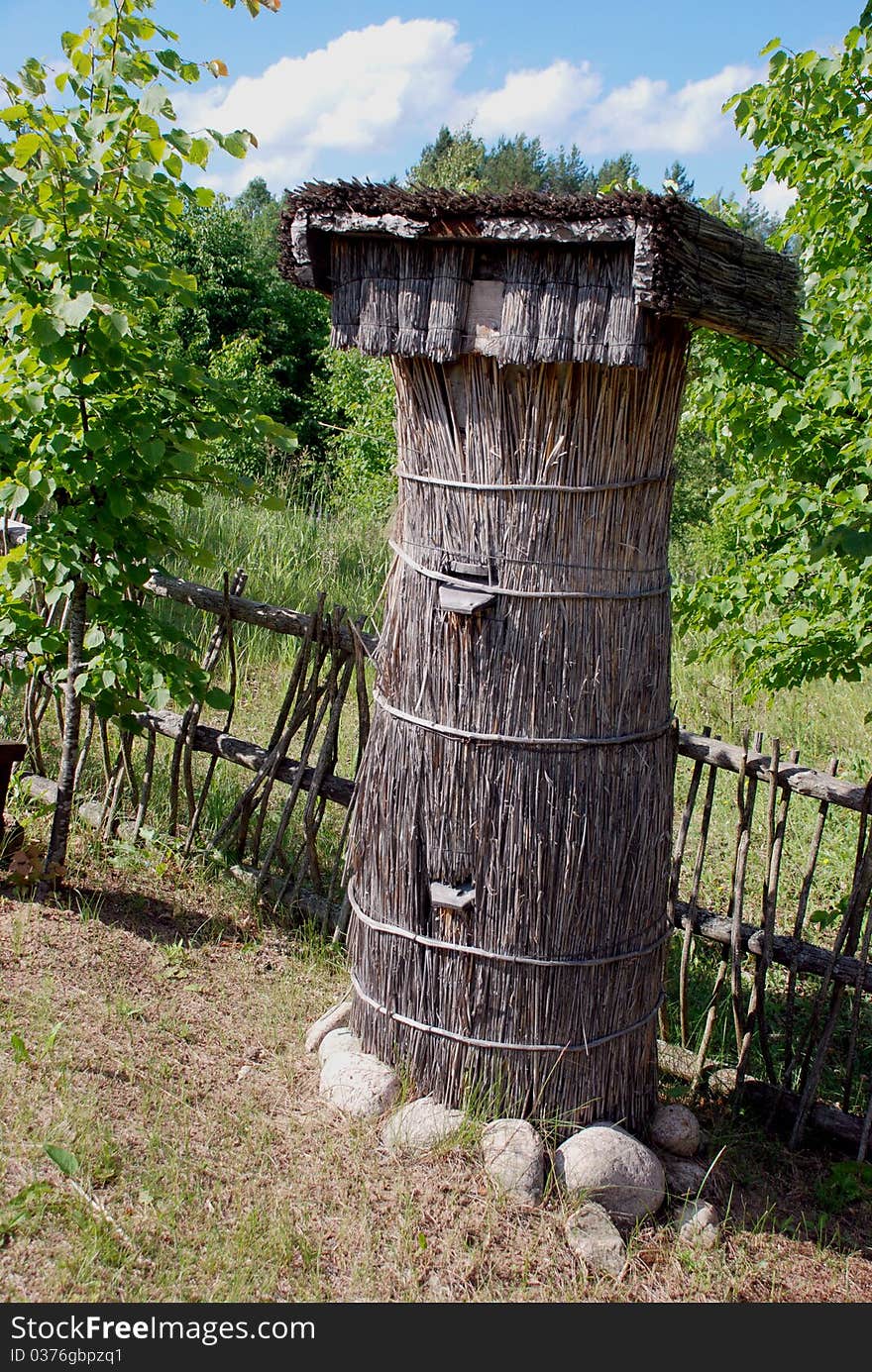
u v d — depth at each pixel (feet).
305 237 9.20
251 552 31.81
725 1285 9.35
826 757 23.31
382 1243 9.12
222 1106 10.56
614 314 8.23
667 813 10.59
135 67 11.23
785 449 14.75
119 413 11.80
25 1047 10.53
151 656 13.07
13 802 16.02
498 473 9.48
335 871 14.88
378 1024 10.82
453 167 109.91
